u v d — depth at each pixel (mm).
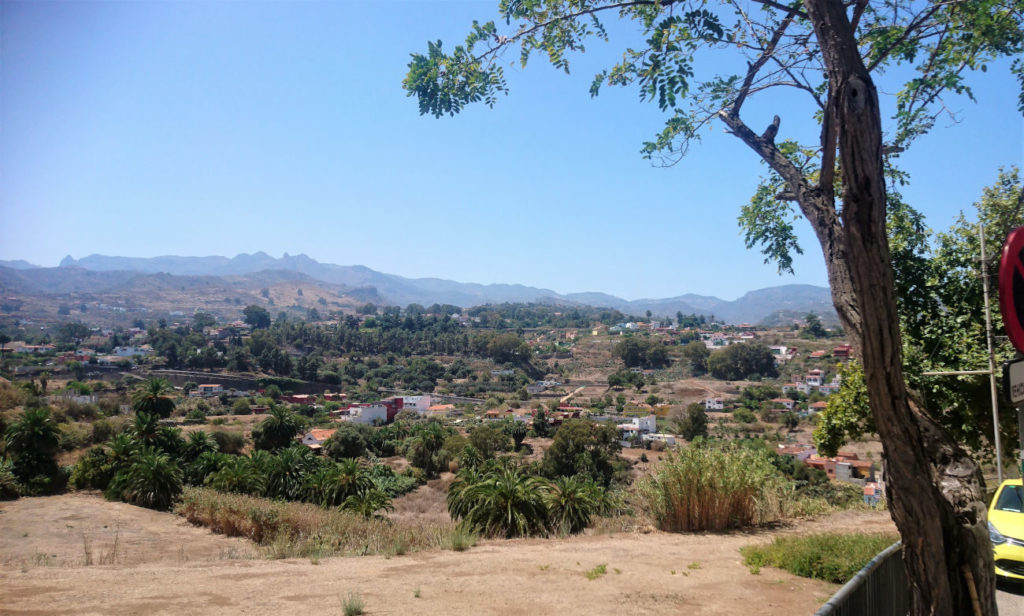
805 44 5176
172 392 112938
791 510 12602
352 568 9008
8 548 24672
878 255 3156
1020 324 3416
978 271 10508
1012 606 6949
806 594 6883
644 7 5434
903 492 3410
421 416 110375
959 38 5320
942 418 11141
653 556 9102
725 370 154000
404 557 10039
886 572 5258
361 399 135125
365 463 72188
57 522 34250
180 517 34000
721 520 11289
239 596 7215
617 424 95438
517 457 75000
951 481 3387
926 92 5684
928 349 11141
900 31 5277
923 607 3465
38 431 48656
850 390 11547
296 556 11211
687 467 11594
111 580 8328
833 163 4035
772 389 123312
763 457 12383
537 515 15109
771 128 4723
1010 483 8406
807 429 82500
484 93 5793
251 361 153625
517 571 8352
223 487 43312
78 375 123750
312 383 143875
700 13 5004
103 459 50094
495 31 5613
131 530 29844
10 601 7121
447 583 7715
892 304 3193
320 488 43531
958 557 3375
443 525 16000
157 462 41531
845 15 3434
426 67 5559
